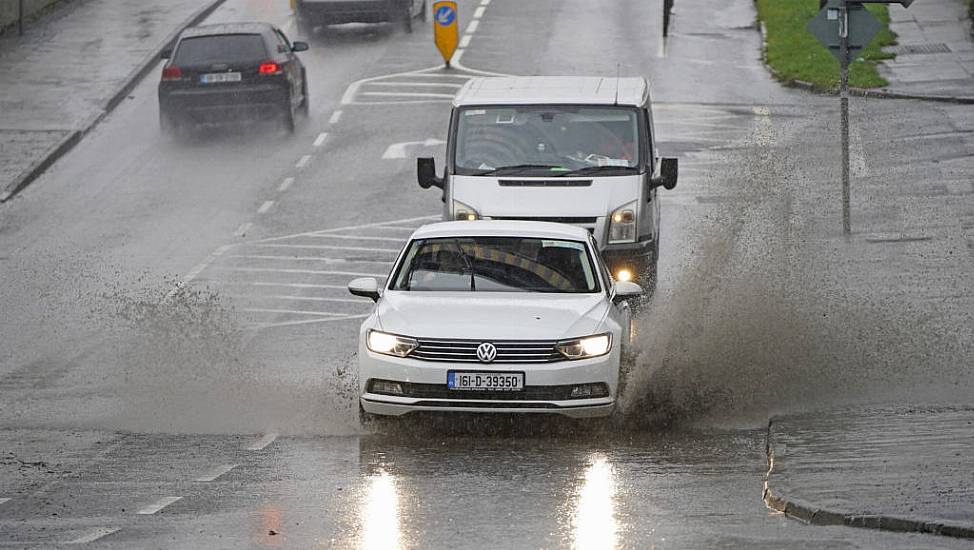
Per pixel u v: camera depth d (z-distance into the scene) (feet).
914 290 162.91
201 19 406.21
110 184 252.83
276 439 112.27
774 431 105.81
